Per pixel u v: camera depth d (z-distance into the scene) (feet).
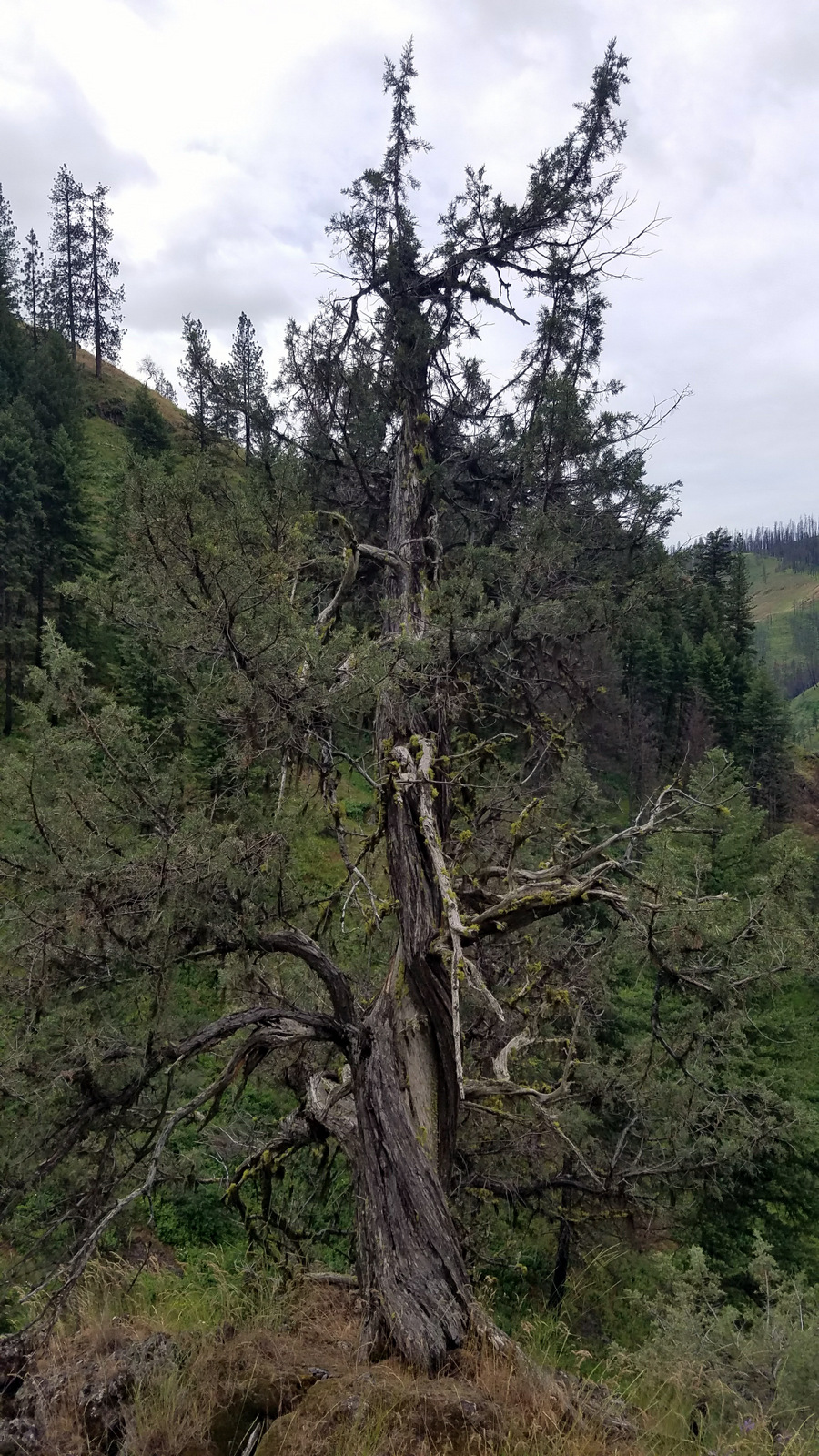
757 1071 31.76
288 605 18.08
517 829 21.77
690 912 16.98
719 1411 13.98
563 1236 29.76
